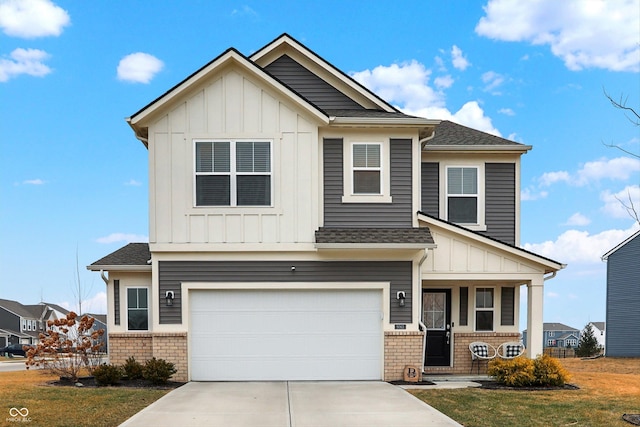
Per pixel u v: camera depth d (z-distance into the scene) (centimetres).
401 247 1109
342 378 1158
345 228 1178
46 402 863
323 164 1190
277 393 982
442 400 912
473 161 1359
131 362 1126
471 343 1336
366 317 1172
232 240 1147
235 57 1131
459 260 1190
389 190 1191
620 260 2611
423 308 1380
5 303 5934
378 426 722
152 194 1147
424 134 1227
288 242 1152
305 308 1166
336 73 1331
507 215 1356
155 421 744
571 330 7031
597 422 756
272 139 1159
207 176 1153
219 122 1155
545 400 916
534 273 1191
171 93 1128
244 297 1160
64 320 1233
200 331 1151
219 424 731
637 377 1264
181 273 1148
